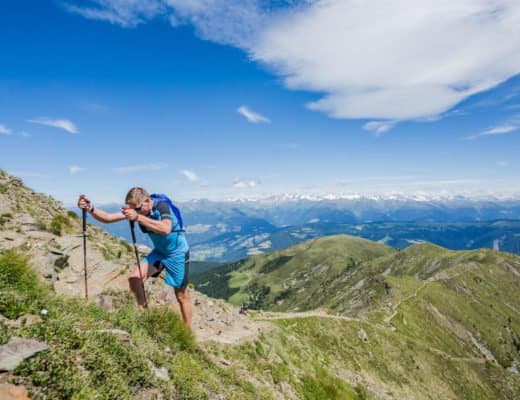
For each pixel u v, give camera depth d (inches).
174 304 608.1
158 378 292.2
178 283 366.9
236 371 546.9
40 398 187.8
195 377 352.8
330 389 801.6
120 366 264.8
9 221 653.9
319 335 2928.2
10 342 213.3
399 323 7121.1
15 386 184.9
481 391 4963.1
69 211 978.7
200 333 682.8
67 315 287.7
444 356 5413.4
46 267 511.5
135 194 328.5
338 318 3902.6
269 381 623.5
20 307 260.8
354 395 970.7
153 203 341.1
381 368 3070.9
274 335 960.9
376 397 1134.4
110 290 548.7
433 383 3823.8
